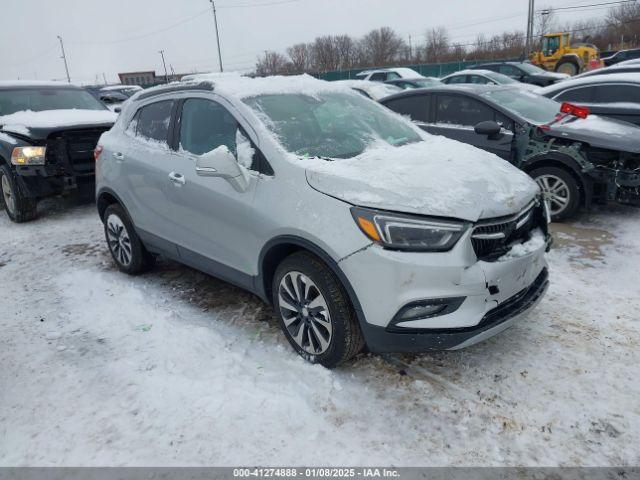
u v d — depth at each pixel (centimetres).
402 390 291
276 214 304
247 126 340
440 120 655
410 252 262
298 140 337
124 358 335
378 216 267
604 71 895
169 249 418
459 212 267
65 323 389
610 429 257
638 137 528
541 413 269
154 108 430
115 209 468
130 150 437
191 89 394
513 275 283
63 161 661
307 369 310
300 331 316
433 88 669
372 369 311
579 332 343
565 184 556
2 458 255
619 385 288
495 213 278
